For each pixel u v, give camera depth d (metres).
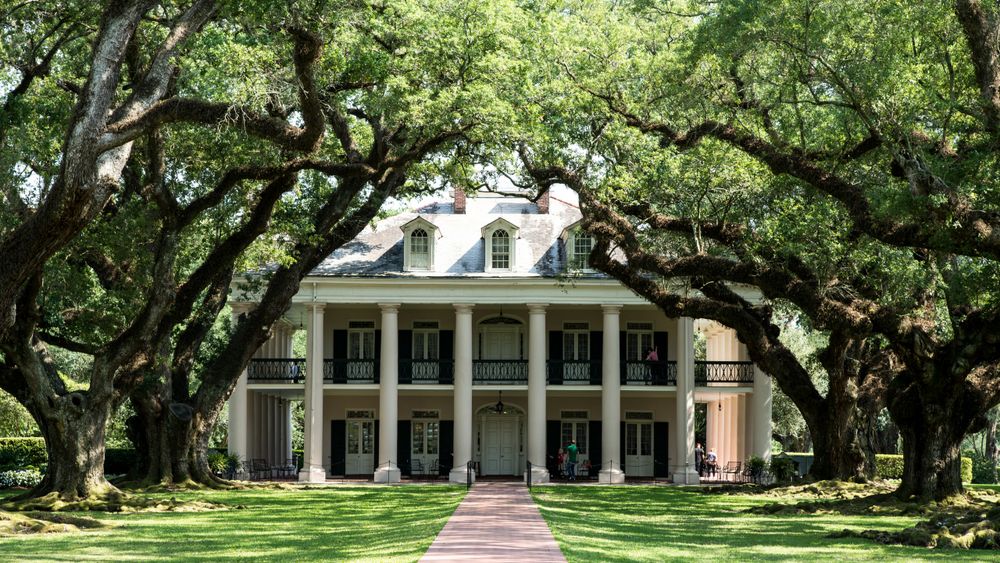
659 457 48.22
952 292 23.88
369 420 48.75
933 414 26.08
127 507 27.50
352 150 27.81
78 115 20.98
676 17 28.62
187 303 31.36
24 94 25.97
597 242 30.86
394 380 45.53
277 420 51.66
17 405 49.25
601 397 48.44
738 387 46.50
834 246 27.27
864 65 21.80
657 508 29.11
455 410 45.44
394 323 45.78
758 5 21.72
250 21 21.41
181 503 28.47
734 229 28.59
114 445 55.84
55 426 28.34
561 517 23.50
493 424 49.00
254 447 47.44
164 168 28.78
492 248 46.16
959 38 23.42
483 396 48.81
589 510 27.56
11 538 20.52
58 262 28.97
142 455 36.91
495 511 24.75
